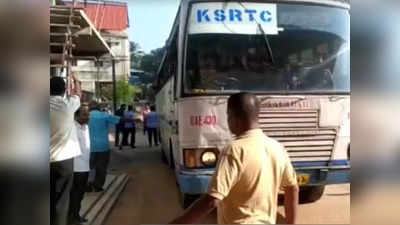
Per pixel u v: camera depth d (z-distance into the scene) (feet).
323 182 14.02
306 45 14.85
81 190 14.92
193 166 13.52
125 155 32.55
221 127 13.61
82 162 14.84
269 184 6.70
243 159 6.56
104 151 19.98
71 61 20.33
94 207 17.17
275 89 14.21
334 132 14.23
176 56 15.10
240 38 14.58
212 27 14.56
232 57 14.37
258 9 14.89
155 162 29.25
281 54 14.61
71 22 20.52
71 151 12.31
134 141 34.96
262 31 14.73
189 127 13.69
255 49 14.57
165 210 16.28
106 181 22.71
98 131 19.83
